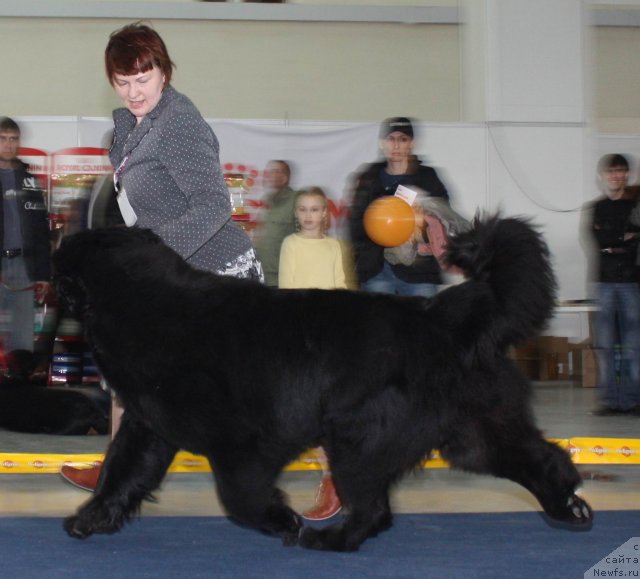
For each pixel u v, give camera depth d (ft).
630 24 41.65
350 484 12.67
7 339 26.53
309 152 30.60
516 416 12.78
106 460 13.61
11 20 38.40
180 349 12.51
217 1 39.50
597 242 30.12
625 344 29.96
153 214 14.08
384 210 21.31
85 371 28.27
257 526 13.15
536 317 12.86
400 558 12.76
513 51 38.81
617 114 42.60
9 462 19.80
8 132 26.13
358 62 40.47
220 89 39.83
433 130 33.55
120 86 13.80
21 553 12.91
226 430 12.53
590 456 20.85
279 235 28.04
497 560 12.65
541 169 37.91
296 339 12.51
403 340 12.49
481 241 12.98
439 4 40.52
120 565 12.29
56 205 27.71
